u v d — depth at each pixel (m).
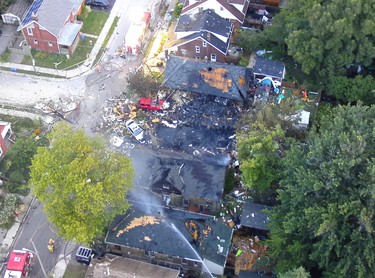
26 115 73.31
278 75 74.44
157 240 57.72
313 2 70.56
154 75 77.75
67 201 54.59
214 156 67.25
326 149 53.06
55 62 79.81
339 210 49.53
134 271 54.56
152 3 89.12
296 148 55.94
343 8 67.38
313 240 53.00
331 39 68.94
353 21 68.25
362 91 69.56
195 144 69.12
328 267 50.72
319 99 73.00
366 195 49.09
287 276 49.19
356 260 48.88
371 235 48.84
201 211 63.88
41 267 59.59
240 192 64.81
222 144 69.06
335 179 50.03
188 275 59.53
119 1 89.19
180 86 73.38
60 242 61.41
